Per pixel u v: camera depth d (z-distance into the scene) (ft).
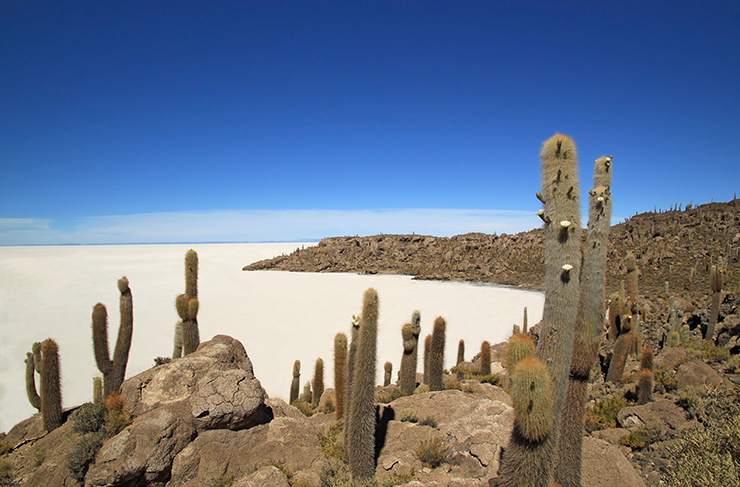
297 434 26.61
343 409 32.24
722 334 56.54
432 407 32.58
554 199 15.46
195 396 24.61
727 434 20.07
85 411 24.07
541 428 13.50
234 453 24.12
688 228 274.36
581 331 20.07
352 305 232.12
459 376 56.24
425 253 458.09
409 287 311.68
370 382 24.35
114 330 156.25
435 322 41.29
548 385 13.70
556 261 15.38
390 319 186.80
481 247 426.51
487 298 253.85
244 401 25.38
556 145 15.49
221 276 391.45
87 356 122.42
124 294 37.45
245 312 206.28
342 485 22.12
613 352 48.19
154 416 23.04
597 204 20.93
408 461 25.07
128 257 601.21
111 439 21.79
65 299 230.89
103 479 20.02
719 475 17.46
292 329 167.84
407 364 41.70
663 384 38.11
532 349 16.06
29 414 82.17
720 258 192.65
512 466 14.44
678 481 19.17
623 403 36.70
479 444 23.95
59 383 35.63
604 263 20.36
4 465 27.32
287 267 479.00
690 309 84.79
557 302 15.29
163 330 157.58
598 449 22.13
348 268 452.35
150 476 21.12
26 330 155.63
